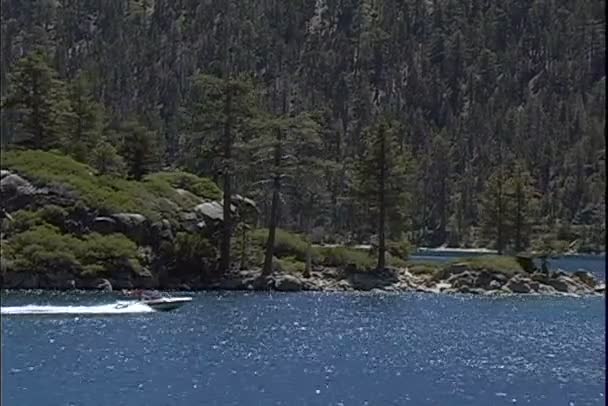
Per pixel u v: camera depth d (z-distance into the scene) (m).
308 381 54.44
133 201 112.25
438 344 71.31
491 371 59.44
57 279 102.12
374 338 73.88
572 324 86.25
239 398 49.41
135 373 55.59
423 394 51.53
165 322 79.44
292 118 123.19
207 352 64.25
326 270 121.69
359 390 52.16
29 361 58.31
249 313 88.50
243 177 121.81
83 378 53.56
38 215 106.94
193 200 119.81
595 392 53.03
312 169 120.50
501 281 120.00
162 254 110.62
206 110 118.94
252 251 122.38
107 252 105.19
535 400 50.69
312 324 81.56
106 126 187.50
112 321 78.69
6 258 102.06
